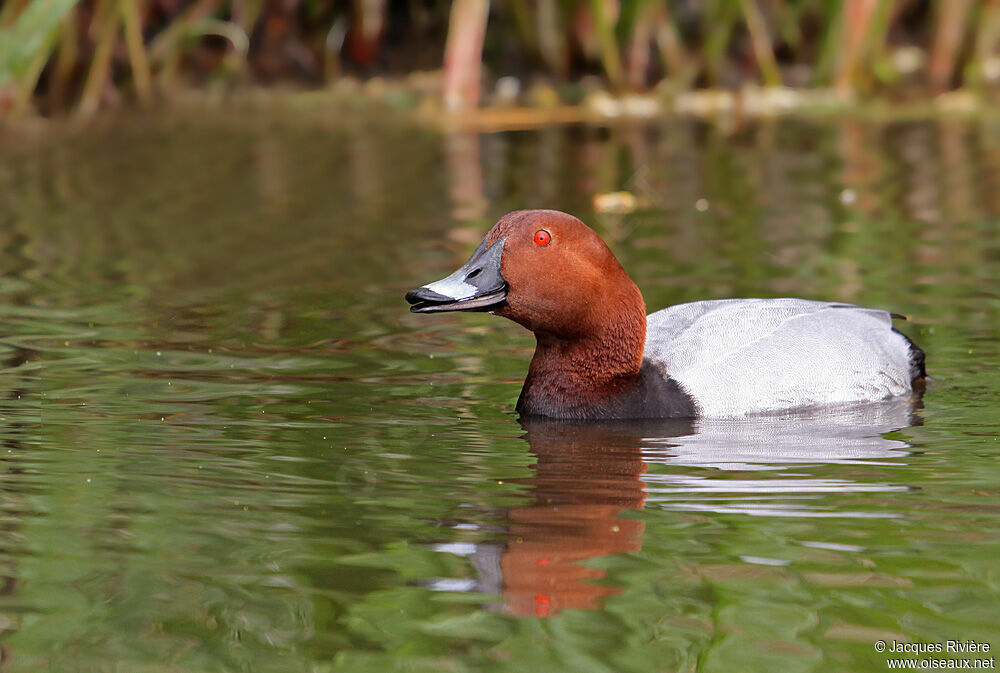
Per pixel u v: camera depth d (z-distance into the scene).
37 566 6.43
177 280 13.20
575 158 20.22
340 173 19.20
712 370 9.59
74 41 24.17
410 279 13.22
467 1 23.83
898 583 6.23
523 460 8.23
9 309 11.99
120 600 6.07
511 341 11.22
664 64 25.25
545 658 5.58
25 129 22.53
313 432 8.72
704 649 5.64
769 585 6.23
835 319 10.07
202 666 5.52
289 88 25.83
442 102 24.48
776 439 8.75
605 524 7.04
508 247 9.27
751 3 24.86
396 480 7.76
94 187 18.20
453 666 5.52
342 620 5.90
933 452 8.37
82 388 9.63
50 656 5.58
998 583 6.22
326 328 11.50
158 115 23.83
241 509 7.22
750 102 24.28
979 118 23.05
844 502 7.38
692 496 7.51
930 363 10.41
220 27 24.72
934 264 13.43
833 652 5.62
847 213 16.08
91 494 7.43
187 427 8.75
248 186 18.33
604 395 9.36
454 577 6.33
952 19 25.20
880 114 23.62
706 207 16.66
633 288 9.36
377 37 26.59
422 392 9.76
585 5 24.98
